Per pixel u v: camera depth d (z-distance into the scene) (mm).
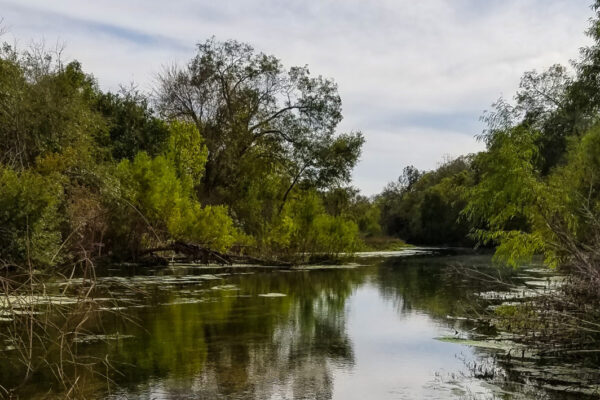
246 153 38625
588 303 9250
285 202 39906
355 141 40000
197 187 35844
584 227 11500
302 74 38375
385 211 91375
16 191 14352
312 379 7961
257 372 8250
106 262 23672
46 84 22391
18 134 20047
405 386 7668
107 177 21156
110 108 30531
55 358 8617
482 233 12938
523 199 11727
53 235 15078
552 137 34344
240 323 12023
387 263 32375
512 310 13180
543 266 27359
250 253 29469
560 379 7926
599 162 15039
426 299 16297
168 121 36906
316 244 31516
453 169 83250
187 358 8961
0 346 9102
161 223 24531
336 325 12070
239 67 37781
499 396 7180
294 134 38281
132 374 8000
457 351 9766
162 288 17609
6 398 6688
